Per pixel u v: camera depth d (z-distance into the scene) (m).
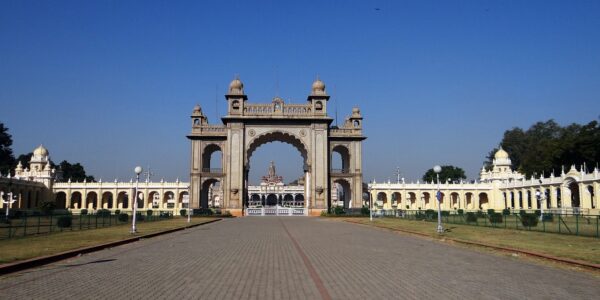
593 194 54.06
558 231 24.69
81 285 9.49
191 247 17.55
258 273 11.13
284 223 38.50
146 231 25.42
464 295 8.64
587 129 70.00
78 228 28.36
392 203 76.25
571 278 10.54
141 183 75.12
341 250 16.52
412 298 8.38
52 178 75.44
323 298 8.37
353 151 61.16
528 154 93.81
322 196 58.38
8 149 92.88
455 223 35.22
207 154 62.72
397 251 16.30
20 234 23.17
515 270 11.74
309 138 59.50
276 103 59.75
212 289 9.14
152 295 8.56
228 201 57.69
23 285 9.45
